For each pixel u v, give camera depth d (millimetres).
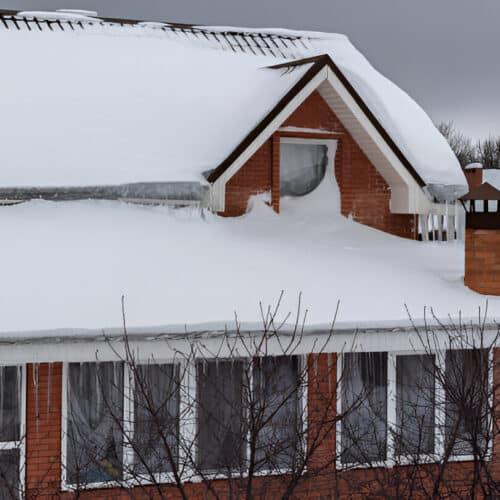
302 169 20031
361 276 17172
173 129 19578
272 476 15805
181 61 21484
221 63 21719
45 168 18078
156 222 17969
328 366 16672
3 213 17281
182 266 16219
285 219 19469
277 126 18844
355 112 19266
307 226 19438
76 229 17016
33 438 15352
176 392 15883
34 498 15055
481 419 15039
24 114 19016
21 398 15312
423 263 18734
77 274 15258
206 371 16016
